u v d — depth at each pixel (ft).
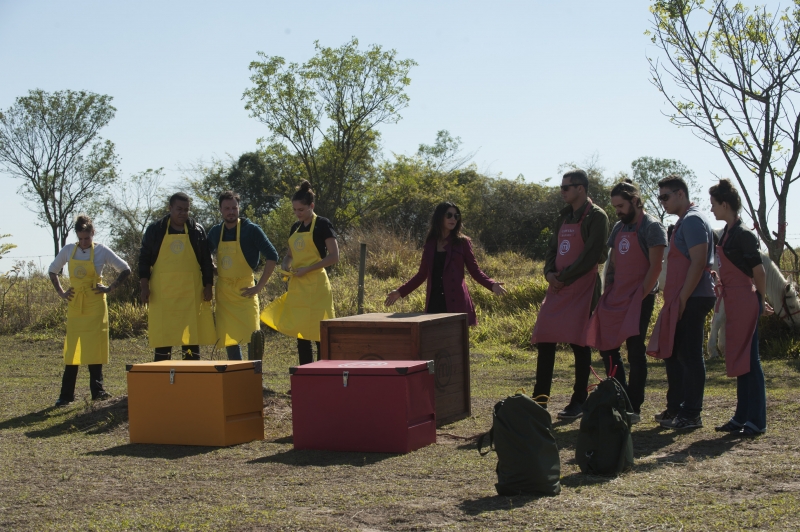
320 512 12.82
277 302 24.88
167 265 24.29
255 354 22.91
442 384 20.62
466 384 21.74
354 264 69.87
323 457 17.03
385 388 17.28
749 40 36.76
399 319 20.12
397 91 121.39
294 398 17.99
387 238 74.84
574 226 20.44
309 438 17.88
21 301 55.21
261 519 12.48
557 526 11.72
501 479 13.61
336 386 17.63
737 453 16.14
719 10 37.01
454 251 23.04
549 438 13.76
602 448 14.75
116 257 25.85
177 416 18.79
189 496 14.06
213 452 17.90
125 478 15.53
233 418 18.76
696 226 17.98
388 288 59.26
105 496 14.23
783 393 22.97
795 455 15.71
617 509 12.46
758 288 17.71
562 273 20.25
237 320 24.63
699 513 12.09
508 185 127.75
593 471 14.80
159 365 19.04
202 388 18.61
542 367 21.03
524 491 13.52
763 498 12.85
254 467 16.26
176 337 24.22
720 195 18.13
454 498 13.46
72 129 141.49
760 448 16.49
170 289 24.25
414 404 17.56
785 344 36.50
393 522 12.19
